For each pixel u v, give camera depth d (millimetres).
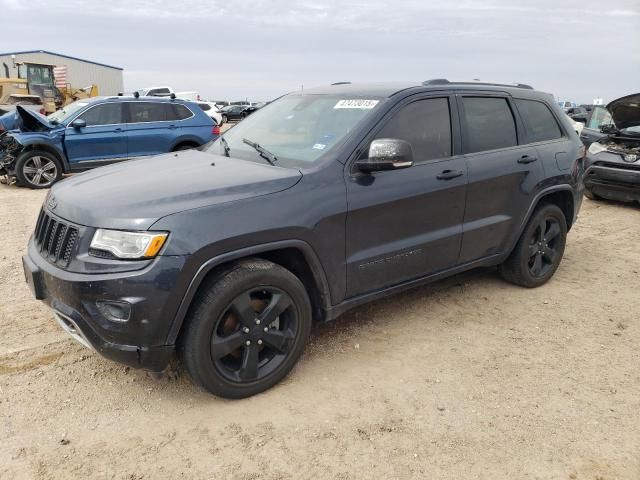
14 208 8266
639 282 5328
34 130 10445
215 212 2893
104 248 2738
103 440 2795
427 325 4219
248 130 4277
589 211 8797
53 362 3506
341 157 3434
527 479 2594
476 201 4195
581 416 3086
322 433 2893
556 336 4090
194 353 2924
